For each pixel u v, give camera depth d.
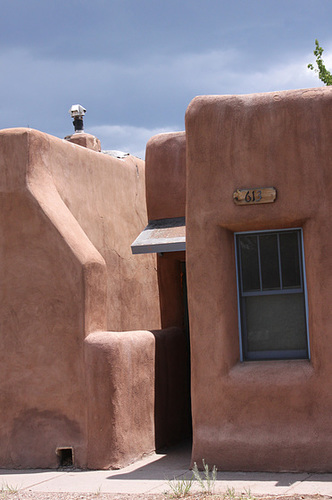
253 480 7.19
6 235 9.29
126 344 8.99
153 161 10.99
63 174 10.24
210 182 8.09
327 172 7.70
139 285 12.92
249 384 7.75
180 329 11.34
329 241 7.61
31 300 9.12
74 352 8.87
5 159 9.36
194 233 8.12
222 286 7.97
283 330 8.01
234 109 8.05
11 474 8.59
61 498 7.04
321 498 6.26
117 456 8.55
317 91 7.83
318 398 7.52
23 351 9.10
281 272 8.05
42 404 8.95
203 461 7.56
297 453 7.47
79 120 13.69
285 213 7.79
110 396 8.62
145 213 13.57
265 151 7.91
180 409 10.98
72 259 8.95
